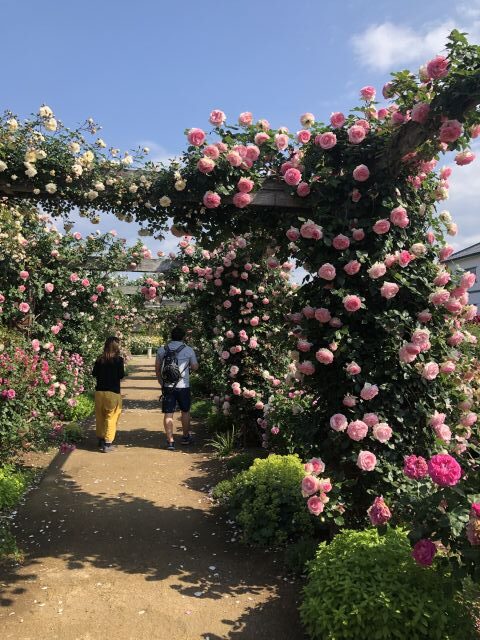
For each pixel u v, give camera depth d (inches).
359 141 121.2
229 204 142.3
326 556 102.8
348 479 123.8
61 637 94.0
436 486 96.0
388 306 124.5
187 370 258.1
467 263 610.5
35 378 197.3
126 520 154.6
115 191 141.9
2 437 182.5
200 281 290.0
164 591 111.9
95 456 229.9
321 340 128.6
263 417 223.5
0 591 110.2
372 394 115.5
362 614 87.1
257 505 142.9
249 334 243.1
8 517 154.7
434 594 88.5
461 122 105.7
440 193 129.3
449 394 130.3
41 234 294.7
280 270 245.4
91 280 334.0
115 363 247.6
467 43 99.7
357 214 127.0
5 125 137.2
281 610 104.7
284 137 133.2
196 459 229.0
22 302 269.0
